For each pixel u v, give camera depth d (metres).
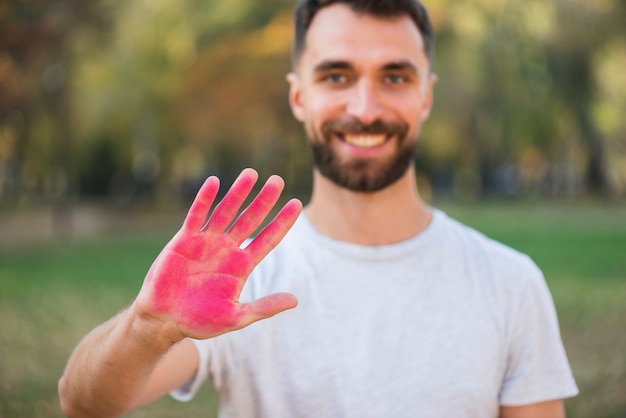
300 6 1.97
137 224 18.44
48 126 18.08
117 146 24.70
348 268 1.84
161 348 1.37
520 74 19.91
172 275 1.33
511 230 14.57
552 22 19.05
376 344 1.77
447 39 18.86
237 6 20.39
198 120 22.52
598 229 14.88
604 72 20.25
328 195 1.91
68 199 17.53
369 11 1.85
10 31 14.69
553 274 9.11
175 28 19.77
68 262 10.98
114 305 7.69
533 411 1.81
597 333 6.21
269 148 25.17
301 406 1.74
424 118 2.09
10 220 18.52
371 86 1.84
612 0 19.09
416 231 1.91
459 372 1.76
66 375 1.54
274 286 1.83
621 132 23.56
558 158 27.14
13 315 7.19
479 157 25.28
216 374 1.76
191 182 27.69
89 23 15.72
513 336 1.82
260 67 21.33
